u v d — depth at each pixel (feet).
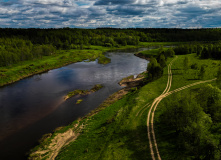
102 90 236.63
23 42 590.14
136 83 262.47
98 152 108.88
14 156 112.78
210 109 114.52
